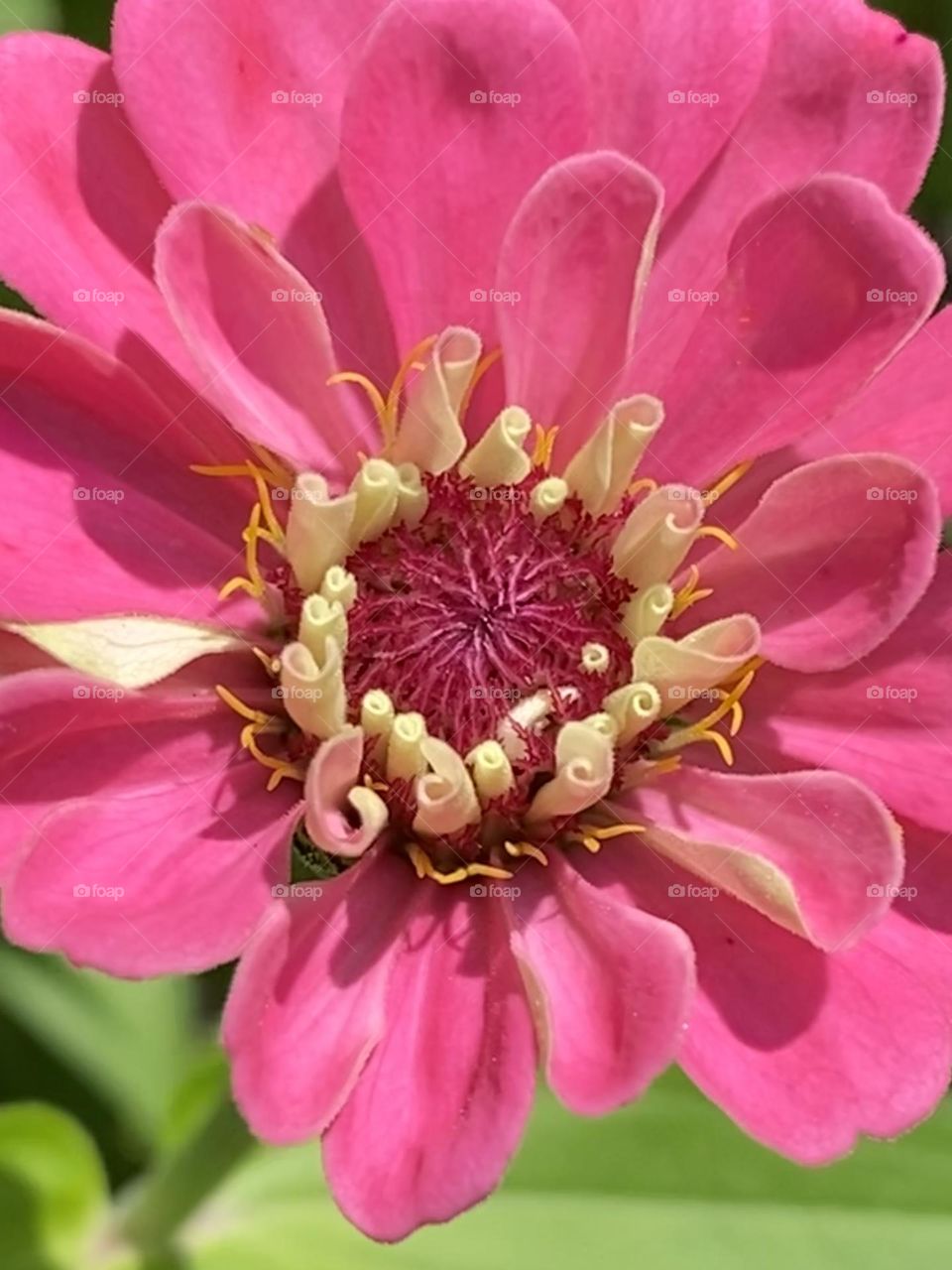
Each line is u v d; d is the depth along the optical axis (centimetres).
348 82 10
